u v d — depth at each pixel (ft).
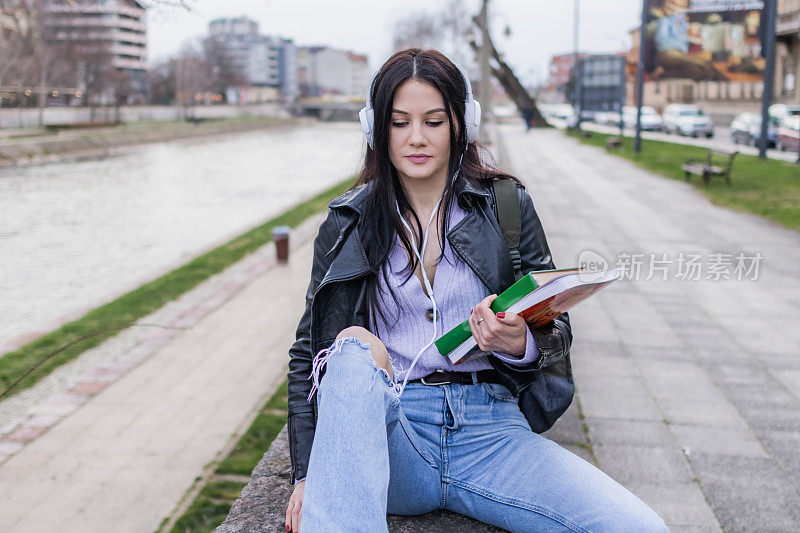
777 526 8.05
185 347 21.22
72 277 37.93
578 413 11.54
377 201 5.65
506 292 5.06
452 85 5.42
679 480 9.20
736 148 81.05
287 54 553.64
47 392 17.87
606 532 4.65
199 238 50.01
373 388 4.50
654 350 15.14
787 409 11.75
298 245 37.99
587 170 59.72
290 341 21.52
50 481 13.33
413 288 5.60
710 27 63.62
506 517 5.15
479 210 5.75
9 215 61.11
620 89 110.52
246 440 14.70
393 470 5.36
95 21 164.96
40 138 136.56
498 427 5.52
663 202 40.83
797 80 109.60
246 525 6.59
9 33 119.14
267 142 190.08
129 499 12.63
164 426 15.67
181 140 188.85
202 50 393.70
